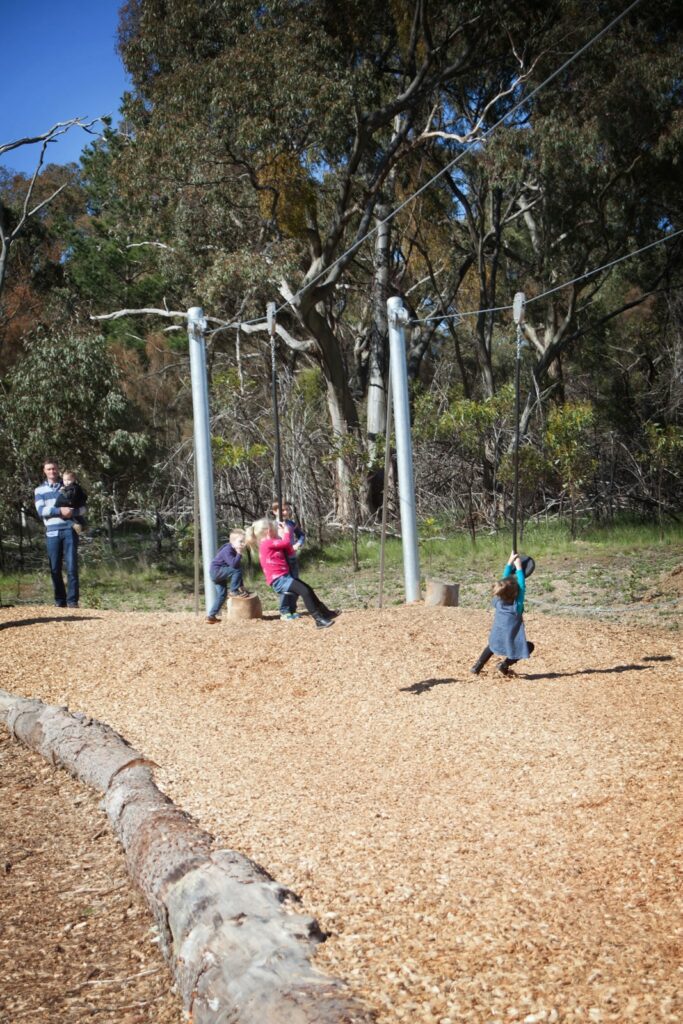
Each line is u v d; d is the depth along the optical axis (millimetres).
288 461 25500
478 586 17984
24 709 8539
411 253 36625
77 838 6441
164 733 7875
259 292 29562
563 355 37594
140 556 25078
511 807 5719
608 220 32156
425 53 26500
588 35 26953
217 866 4961
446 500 26078
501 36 27797
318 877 4938
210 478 13750
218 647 10336
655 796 5625
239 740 7559
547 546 21875
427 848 5207
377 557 23312
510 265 38469
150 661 9945
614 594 16219
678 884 4449
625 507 25953
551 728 7207
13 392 24969
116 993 4508
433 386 30250
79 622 12164
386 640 10188
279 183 26016
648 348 35969
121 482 26891
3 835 6582
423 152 30422
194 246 28375
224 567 12031
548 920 4215
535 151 28016
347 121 24812
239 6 25172
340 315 35500
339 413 29375
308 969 3893
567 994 3547
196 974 4164
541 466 23938
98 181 37438
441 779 6340
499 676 8805
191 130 25297
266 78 24406
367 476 26203
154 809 6004
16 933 5219
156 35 26312
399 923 4324
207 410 13836
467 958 3914
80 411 24516
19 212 34906
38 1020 4277
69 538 14672
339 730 7641
